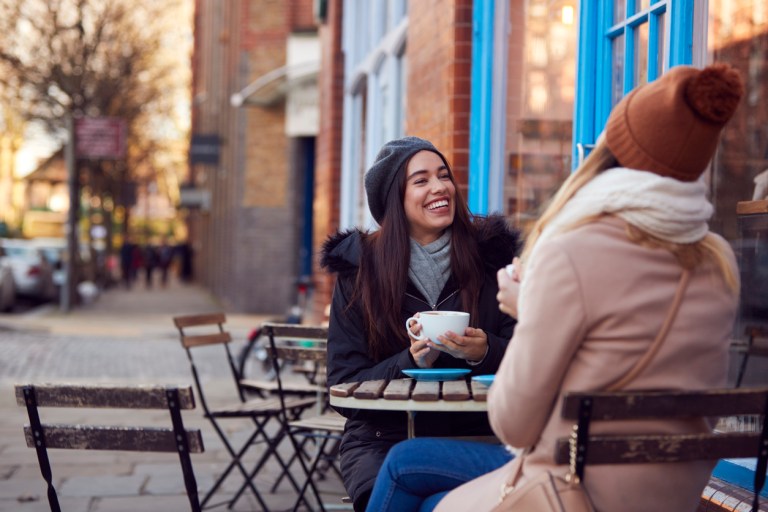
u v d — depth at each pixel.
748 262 3.61
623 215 2.10
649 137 2.06
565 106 5.01
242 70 22.95
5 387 10.30
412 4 7.55
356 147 10.78
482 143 6.04
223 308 26.05
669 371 2.09
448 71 6.35
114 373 11.81
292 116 21.67
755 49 3.76
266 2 22.78
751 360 3.58
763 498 3.30
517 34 5.71
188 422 8.10
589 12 4.67
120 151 22.77
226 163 27.88
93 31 24.30
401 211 3.38
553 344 2.06
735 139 3.67
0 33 23.11
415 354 3.04
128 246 39.97
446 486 2.58
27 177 57.97
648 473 2.10
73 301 24.55
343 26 11.30
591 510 2.08
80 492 5.67
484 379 2.81
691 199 2.08
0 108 30.36
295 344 9.21
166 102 29.95
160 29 25.88
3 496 5.54
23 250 25.31
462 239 3.40
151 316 22.36
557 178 5.09
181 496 5.59
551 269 2.08
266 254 22.83
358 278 3.35
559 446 2.07
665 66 3.95
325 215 11.67
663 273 2.08
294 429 5.11
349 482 3.10
